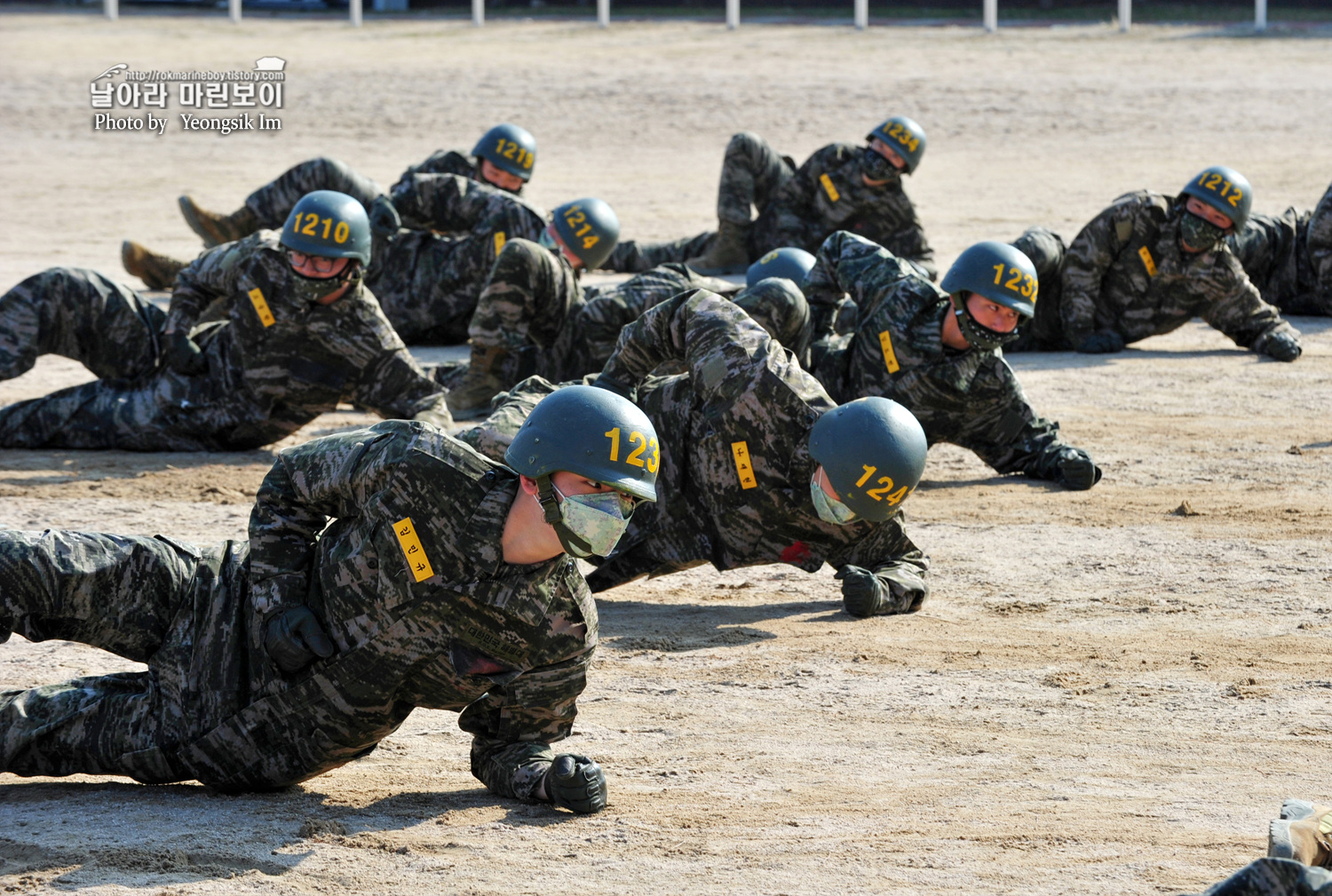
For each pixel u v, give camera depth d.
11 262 38.84
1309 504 20.81
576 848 10.50
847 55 74.88
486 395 23.22
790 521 15.62
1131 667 14.82
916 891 9.94
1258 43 76.44
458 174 31.39
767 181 38.28
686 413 15.63
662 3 96.38
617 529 9.83
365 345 21.12
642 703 13.75
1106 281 31.25
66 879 9.73
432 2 100.25
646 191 51.03
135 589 10.59
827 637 15.64
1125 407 26.50
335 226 20.06
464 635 10.16
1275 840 8.78
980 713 13.59
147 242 42.16
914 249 37.44
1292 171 52.34
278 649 10.18
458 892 9.77
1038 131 60.59
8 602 10.12
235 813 10.94
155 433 22.22
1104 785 11.95
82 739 10.84
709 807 11.37
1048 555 18.58
